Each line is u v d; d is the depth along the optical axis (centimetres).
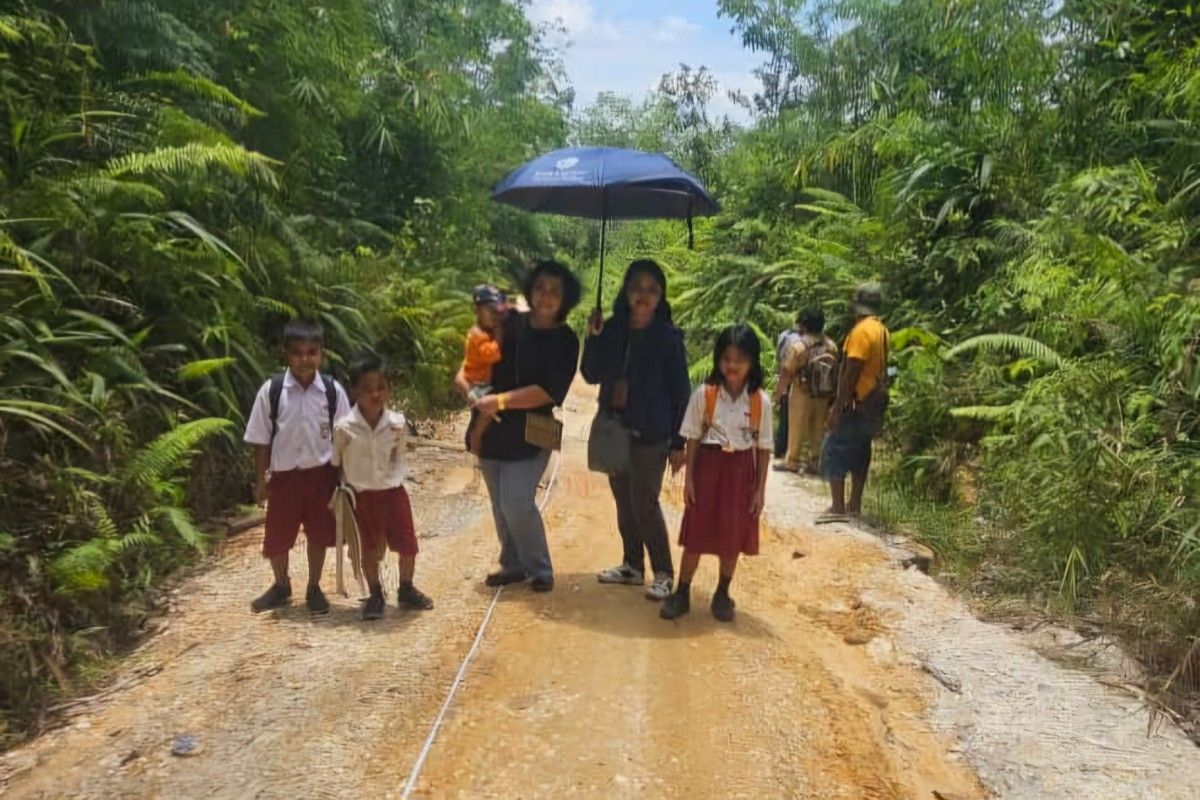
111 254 607
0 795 295
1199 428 579
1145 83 789
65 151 653
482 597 474
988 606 509
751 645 427
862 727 353
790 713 362
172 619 441
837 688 386
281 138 1008
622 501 496
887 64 1321
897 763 330
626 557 506
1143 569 498
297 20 1007
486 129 1956
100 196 602
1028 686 396
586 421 1062
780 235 1435
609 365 466
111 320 595
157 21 757
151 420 566
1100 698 388
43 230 561
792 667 404
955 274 952
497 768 315
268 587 482
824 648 433
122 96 714
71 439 488
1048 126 923
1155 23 845
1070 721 365
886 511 671
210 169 745
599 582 501
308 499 438
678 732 343
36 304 530
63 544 435
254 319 738
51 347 538
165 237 658
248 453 642
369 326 945
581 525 621
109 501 488
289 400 432
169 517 498
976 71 981
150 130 713
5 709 349
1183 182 720
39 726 342
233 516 592
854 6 1325
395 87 1548
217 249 678
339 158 1302
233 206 772
